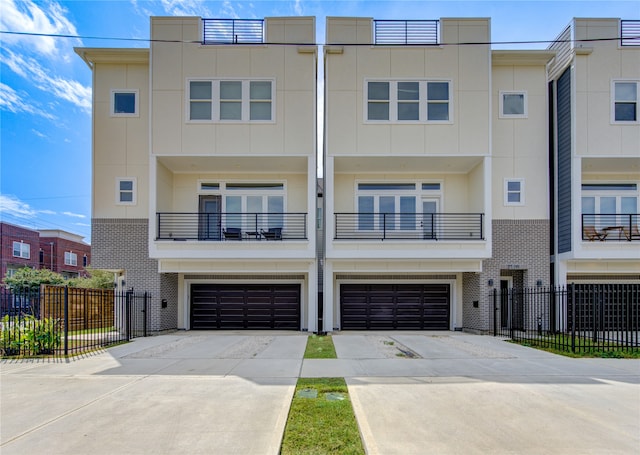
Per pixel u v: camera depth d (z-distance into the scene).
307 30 12.90
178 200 14.17
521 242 13.30
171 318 13.77
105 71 13.45
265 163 13.39
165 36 12.77
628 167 13.92
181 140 12.66
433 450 3.99
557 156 13.70
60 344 9.54
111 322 16.38
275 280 14.23
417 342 10.74
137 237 13.21
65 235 39.56
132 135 13.40
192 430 4.48
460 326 14.12
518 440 4.23
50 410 5.15
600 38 12.95
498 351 9.30
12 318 10.13
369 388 6.07
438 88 12.93
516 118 13.51
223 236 13.69
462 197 14.33
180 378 6.72
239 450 4.00
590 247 12.67
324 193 12.93
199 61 12.79
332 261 13.02
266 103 12.87
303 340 11.11
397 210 14.34
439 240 12.66
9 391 6.00
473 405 5.29
